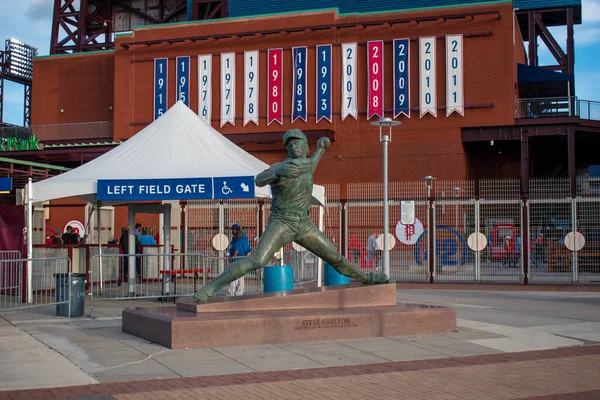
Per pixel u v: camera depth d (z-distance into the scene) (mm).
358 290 12773
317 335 11680
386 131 41969
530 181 25594
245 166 16984
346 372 9367
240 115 44062
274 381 8805
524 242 23750
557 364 10078
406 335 12336
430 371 9484
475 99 40875
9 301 17375
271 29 43625
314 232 12523
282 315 11586
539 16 49812
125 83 45938
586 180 29297
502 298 20000
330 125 42656
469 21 41094
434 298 19875
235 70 44219
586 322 14586
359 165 42312
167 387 8469
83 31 56688
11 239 18562
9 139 46281
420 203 25109
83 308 15273
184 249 23672
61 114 52562
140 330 12008
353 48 42594
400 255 24781
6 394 8117
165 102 45156
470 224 25312
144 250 23266
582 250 23406
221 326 11109
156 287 21703
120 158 17609
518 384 8773
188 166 16922
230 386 8508
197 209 24625
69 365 9781
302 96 43125
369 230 25578
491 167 46938
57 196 16516
